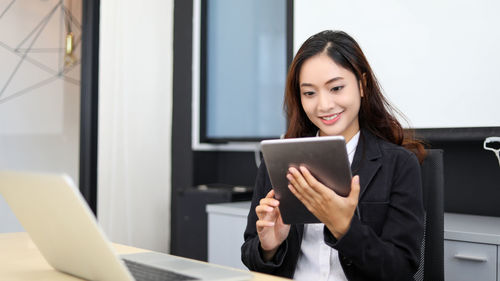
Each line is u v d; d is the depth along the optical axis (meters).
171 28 3.37
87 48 3.03
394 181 1.29
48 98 2.87
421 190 1.28
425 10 2.22
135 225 3.21
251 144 3.07
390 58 2.32
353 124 1.40
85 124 3.03
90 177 3.03
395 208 1.26
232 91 3.13
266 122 2.97
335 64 1.27
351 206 1.08
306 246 1.32
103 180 3.06
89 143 3.03
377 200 1.28
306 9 2.58
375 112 1.39
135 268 0.98
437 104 2.19
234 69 3.12
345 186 1.06
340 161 1.01
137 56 3.21
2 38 2.68
